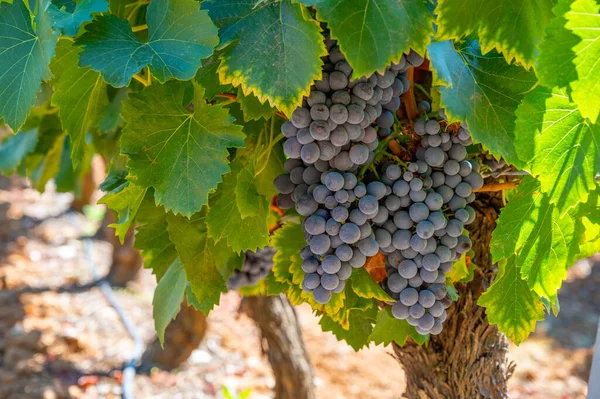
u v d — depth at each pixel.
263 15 0.82
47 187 4.87
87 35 0.82
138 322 3.22
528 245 0.86
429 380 1.08
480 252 1.02
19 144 1.36
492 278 1.03
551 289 0.86
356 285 0.87
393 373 3.03
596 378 1.04
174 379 2.80
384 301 0.90
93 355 2.93
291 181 0.89
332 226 0.83
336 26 0.76
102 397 2.63
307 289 0.85
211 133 0.83
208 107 0.83
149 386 2.75
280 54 0.80
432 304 0.85
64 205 4.60
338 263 0.83
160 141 0.84
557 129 0.80
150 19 0.84
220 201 0.91
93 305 3.34
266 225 0.90
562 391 2.94
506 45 0.81
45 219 4.36
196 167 0.83
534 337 3.44
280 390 1.95
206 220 0.90
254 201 0.89
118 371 2.82
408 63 0.84
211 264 0.97
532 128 0.80
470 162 0.89
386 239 0.85
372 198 0.83
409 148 0.89
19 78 0.84
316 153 0.83
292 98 0.80
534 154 0.80
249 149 0.97
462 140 0.86
